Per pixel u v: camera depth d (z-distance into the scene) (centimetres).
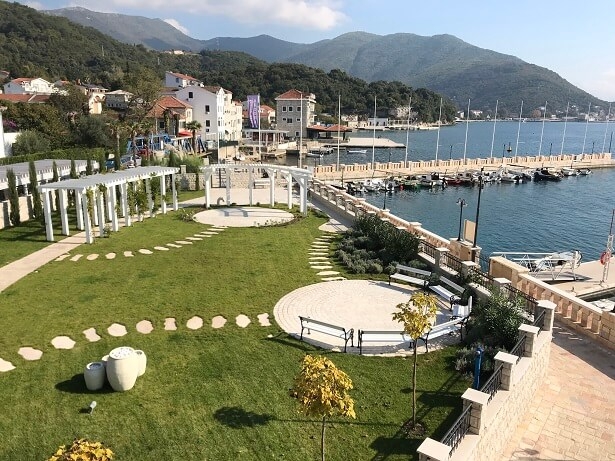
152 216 3678
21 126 6775
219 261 2588
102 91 13838
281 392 1377
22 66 16000
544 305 1521
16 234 3111
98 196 3002
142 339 1695
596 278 2894
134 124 7844
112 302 1997
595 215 5809
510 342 1548
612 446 1205
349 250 2791
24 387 1379
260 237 3131
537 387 1425
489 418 1094
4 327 1748
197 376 1455
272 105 19850
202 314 1905
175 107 10212
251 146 11250
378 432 1212
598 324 1731
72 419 1238
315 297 2108
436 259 2347
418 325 1197
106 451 695
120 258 2608
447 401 1341
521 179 8331
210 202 4366
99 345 1644
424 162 8938
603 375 1517
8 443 1146
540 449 1198
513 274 2044
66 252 2695
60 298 2027
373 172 8150
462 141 18088
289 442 1172
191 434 1192
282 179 5325
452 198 6781
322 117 19188
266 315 1912
